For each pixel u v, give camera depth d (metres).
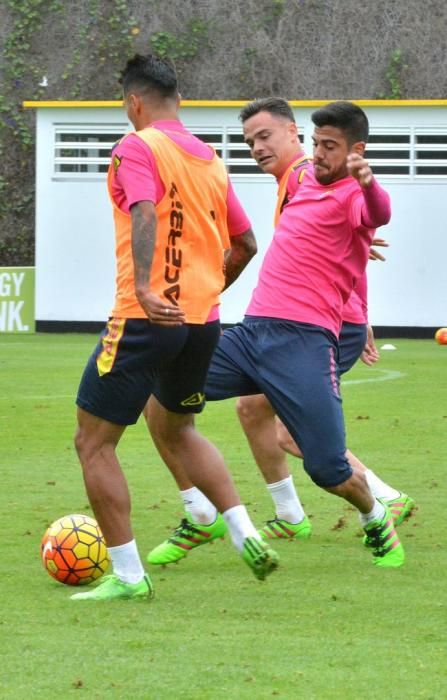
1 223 81.06
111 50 79.12
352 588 17.02
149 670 12.99
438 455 30.02
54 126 74.19
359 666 13.16
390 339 72.06
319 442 18.20
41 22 79.44
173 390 16.67
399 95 76.31
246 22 77.62
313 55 77.06
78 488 25.64
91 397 16.02
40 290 74.88
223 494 16.69
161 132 16.09
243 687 12.41
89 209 74.31
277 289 18.92
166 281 15.92
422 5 75.94
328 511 23.42
